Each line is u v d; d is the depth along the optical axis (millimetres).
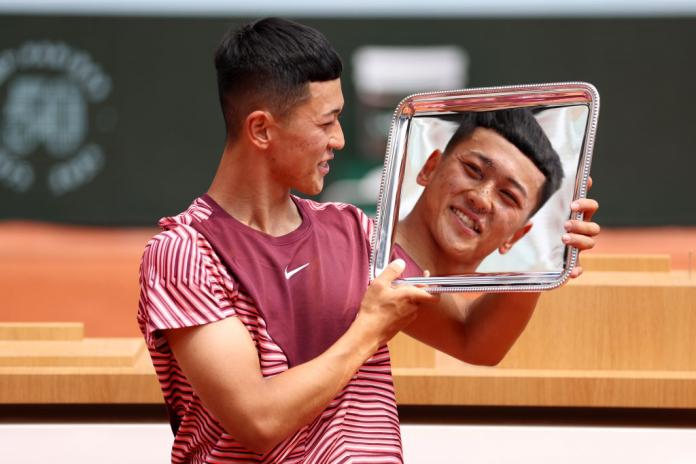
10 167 29828
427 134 5629
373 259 5570
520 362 7234
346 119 29984
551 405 6996
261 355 5223
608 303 7176
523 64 30016
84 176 30078
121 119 30031
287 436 5062
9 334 7781
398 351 7215
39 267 25719
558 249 5363
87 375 6996
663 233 30047
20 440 7039
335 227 5730
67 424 7219
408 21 30031
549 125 5438
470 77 30109
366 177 29906
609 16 29797
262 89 5262
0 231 29438
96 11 29766
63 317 20500
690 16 29609
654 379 6938
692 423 7289
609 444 7008
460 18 29969
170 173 30219
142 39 29891
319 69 5281
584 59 29922
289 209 5605
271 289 5254
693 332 7148
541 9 29891
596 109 5344
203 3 29938
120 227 30203
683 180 30000
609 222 30172
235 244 5270
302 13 30016
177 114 30094
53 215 30031
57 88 29812
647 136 29953
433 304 5875
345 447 5375
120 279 24328
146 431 7148
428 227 5551
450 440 7062
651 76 29891
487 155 5520
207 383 5043
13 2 29531
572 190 5371
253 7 29984
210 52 29984
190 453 5520
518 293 5691
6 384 6965
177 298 5086
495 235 5465
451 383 7008
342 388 5105
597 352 7203
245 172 5414
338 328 5434
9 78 29688
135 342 7770
